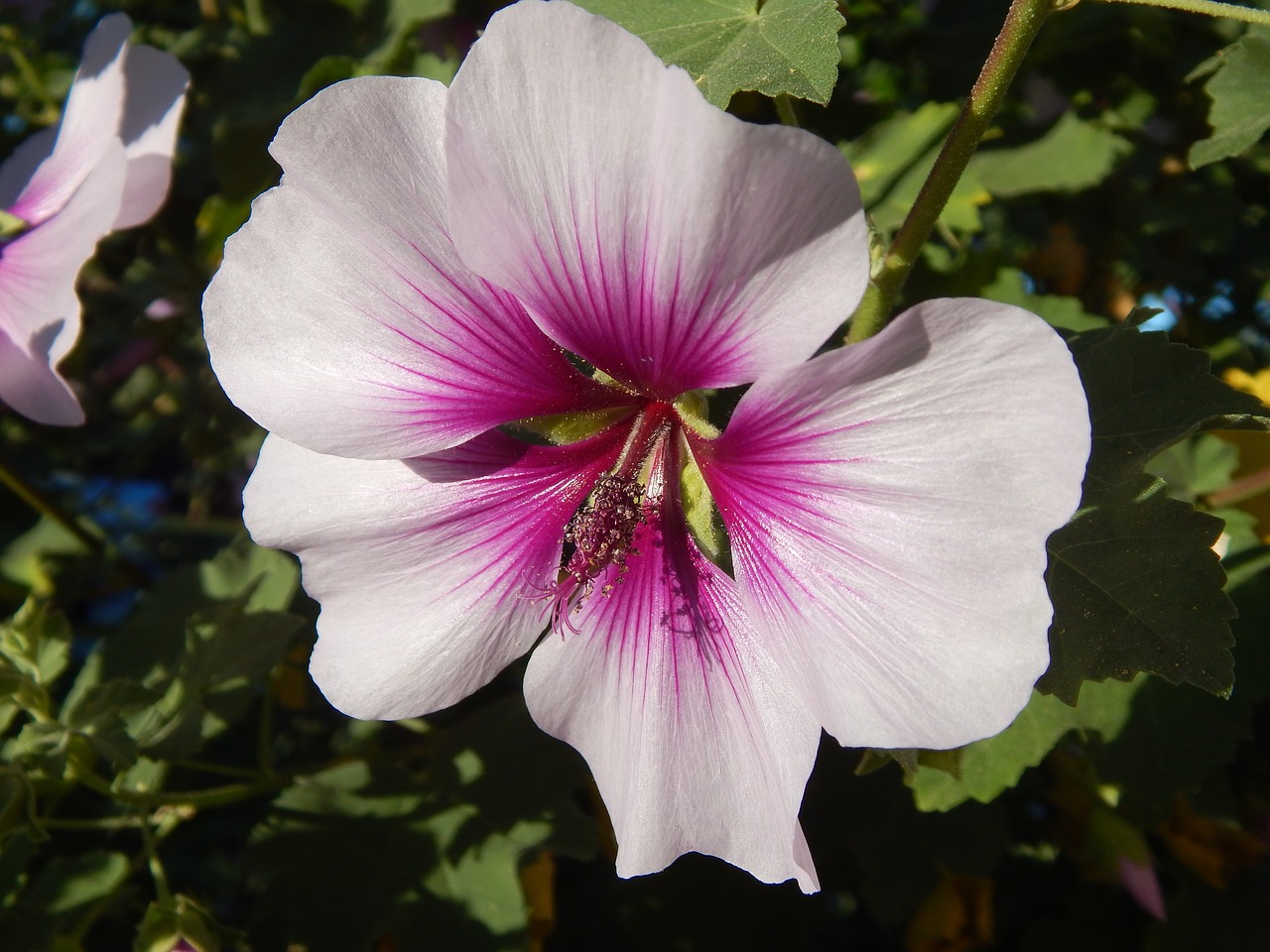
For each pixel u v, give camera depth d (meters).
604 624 0.11
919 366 0.08
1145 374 0.11
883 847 0.17
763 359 0.09
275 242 0.09
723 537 0.10
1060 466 0.08
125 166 0.14
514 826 0.15
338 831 0.16
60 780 0.15
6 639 0.15
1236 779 0.17
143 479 0.25
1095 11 0.17
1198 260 0.19
